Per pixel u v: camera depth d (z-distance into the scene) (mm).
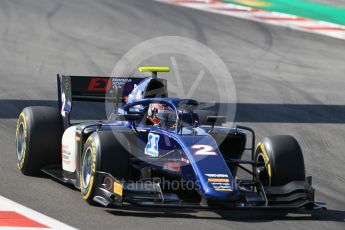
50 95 57938
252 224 29328
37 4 96688
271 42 83750
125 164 30719
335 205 33750
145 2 101000
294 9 100188
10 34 81062
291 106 58312
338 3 104438
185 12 95938
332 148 45969
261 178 32562
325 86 66625
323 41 85812
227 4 101625
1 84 60750
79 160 32812
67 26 85938
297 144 32594
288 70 72250
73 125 35625
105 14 92812
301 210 32156
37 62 70188
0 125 46750
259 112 55625
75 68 68688
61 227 27594
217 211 31031
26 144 35625
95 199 30297
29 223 27984
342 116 55781
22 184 34250
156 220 29141
